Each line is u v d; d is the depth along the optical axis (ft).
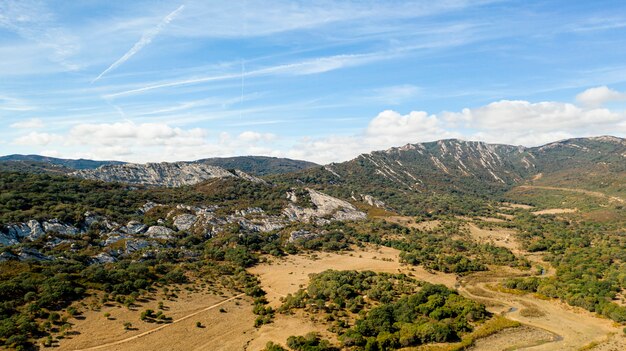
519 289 480.64
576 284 464.24
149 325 352.69
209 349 320.29
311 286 443.32
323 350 308.40
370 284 466.29
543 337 349.20
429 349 321.52
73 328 329.72
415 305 393.70
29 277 387.55
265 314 390.63
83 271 418.92
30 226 509.35
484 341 341.00
